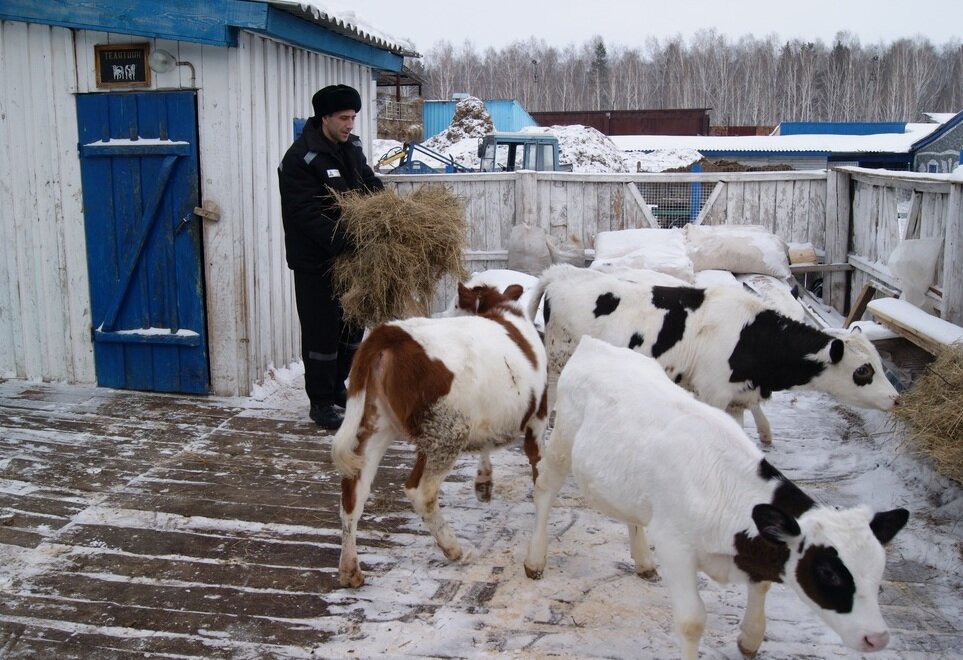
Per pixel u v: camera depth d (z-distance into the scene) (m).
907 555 4.15
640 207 9.87
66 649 3.46
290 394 6.83
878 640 2.59
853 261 9.16
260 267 6.72
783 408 6.44
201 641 3.50
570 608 3.71
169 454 5.54
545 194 9.92
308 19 6.71
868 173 8.43
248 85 6.38
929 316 5.79
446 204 5.96
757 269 8.72
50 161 6.66
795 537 2.74
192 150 6.37
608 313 5.20
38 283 6.88
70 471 5.24
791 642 3.45
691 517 3.02
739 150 36.09
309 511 4.71
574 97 84.69
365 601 3.79
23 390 6.84
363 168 6.14
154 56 6.30
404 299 5.68
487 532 4.44
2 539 4.38
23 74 6.58
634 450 3.24
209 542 4.35
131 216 6.57
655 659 3.34
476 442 4.00
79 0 6.25
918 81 77.44
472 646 3.43
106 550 4.26
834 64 80.56
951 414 4.48
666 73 85.25
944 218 6.55
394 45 8.61
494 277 8.23
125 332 6.74
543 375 4.32
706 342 5.02
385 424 3.86
